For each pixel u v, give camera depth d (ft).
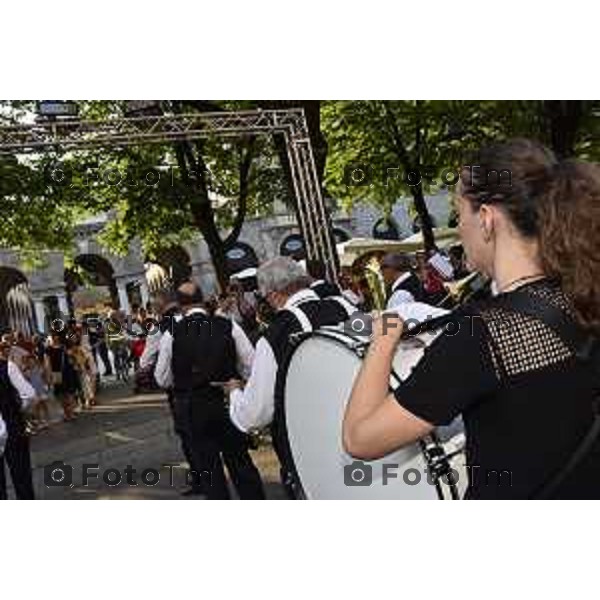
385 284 22.65
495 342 5.05
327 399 8.50
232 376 18.16
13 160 53.36
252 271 59.11
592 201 5.07
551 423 5.06
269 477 21.48
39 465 29.43
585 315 5.08
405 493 7.93
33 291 84.84
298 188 34.22
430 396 5.04
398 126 57.36
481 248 5.43
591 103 48.98
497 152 5.30
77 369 46.19
